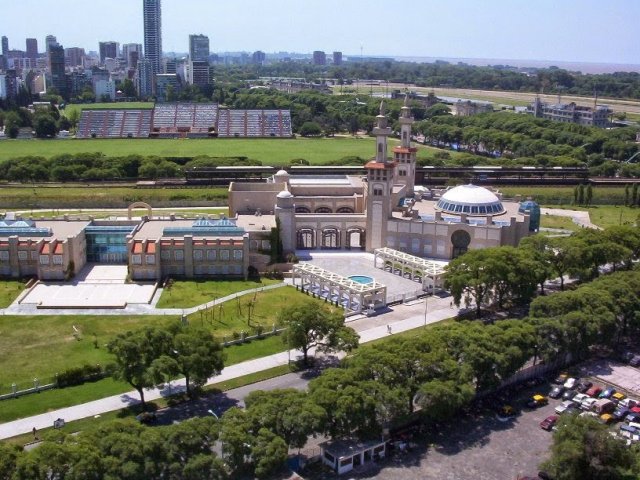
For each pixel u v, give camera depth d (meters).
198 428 108.25
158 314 188.88
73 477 95.75
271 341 172.62
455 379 132.38
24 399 141.50
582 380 152.62
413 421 135.12
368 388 124.69
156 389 146.62
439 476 118.50
